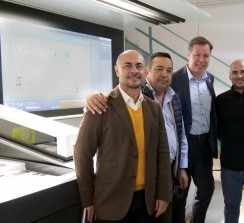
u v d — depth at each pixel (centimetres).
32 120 154
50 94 230
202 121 240
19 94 208
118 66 153
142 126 152
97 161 146
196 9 216
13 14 201
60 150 145
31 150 150
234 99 240
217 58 527
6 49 199
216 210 324
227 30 515
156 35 567
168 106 206
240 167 241
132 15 231
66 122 243
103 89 278
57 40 233
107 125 143
